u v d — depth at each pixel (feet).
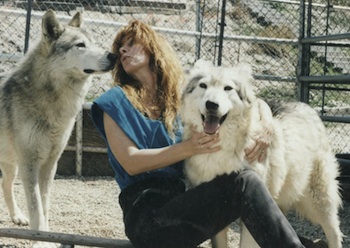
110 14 33.88
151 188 9.59
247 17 37.11
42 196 14.02
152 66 10.36
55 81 13.75
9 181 14.93
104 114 9.61
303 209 12.99
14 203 15.19
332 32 31.86
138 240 9.25
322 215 12.59
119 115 9.52
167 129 10.16
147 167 9.36
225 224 9.18
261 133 10.08
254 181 8.72
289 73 34.09
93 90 27.61
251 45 35.81
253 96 10.07
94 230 14.49
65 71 13.84
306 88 21.98
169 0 37.24
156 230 9.04
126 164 9.42
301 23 21.88
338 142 27.71
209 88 9.73
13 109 13.71
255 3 39.99
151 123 9.82
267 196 8.57
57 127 13.94
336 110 28.53
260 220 8.41
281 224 8.32
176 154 9.32
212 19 33.63
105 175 22.03
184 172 10.41
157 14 35.88
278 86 32.81
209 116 9.45
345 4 32.30
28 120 13.55
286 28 36.19
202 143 9.37
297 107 12.50
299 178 11.73
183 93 10.21
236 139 9.66
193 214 8.96
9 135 14.01
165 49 10.43
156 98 10.39
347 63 35.06
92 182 20.71
